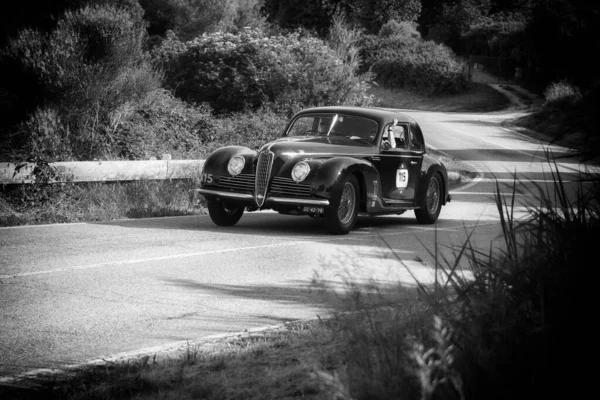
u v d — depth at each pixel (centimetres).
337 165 1861
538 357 511
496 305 527
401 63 11494
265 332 899
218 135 3450
